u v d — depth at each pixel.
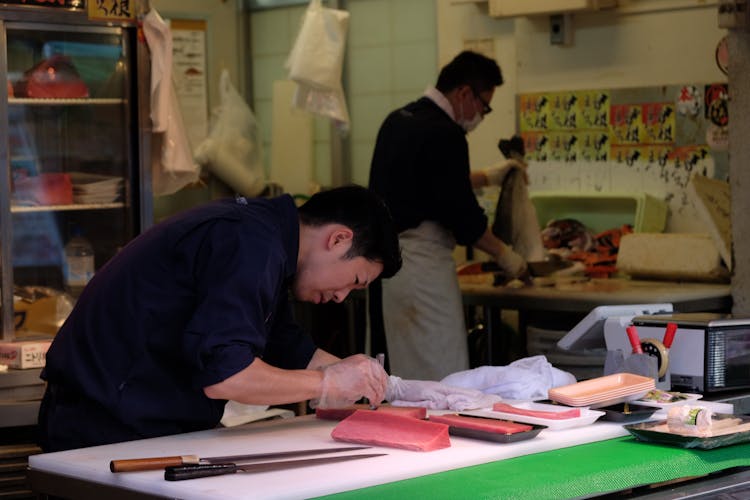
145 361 2.90
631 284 5.71
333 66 6.09
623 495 2.57
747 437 2.81
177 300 2.86
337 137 7.59
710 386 3.39
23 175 4.91
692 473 2.62
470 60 5.30
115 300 2.89
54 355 2.98
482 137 6.79
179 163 5.11
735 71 4.83
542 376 3.48
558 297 5.31
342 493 2.33
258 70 8.03
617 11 6.17
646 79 6.12
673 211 6.07
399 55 7.37
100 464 2.60
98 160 5.03
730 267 5.55
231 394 2.67
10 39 4.82
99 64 4.99
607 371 3.46
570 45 6.37
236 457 2.59
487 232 5.42
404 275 5.32
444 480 2.43
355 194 2.96
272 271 2.76
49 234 5.00
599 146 6.30
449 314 5.35
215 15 7.83
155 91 4.97
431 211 5.27
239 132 7.37
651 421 3.00
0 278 4.67
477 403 3.24
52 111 4.96
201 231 2.84
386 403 3.42
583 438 2.82
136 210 5.05
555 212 6.52
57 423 2.98
